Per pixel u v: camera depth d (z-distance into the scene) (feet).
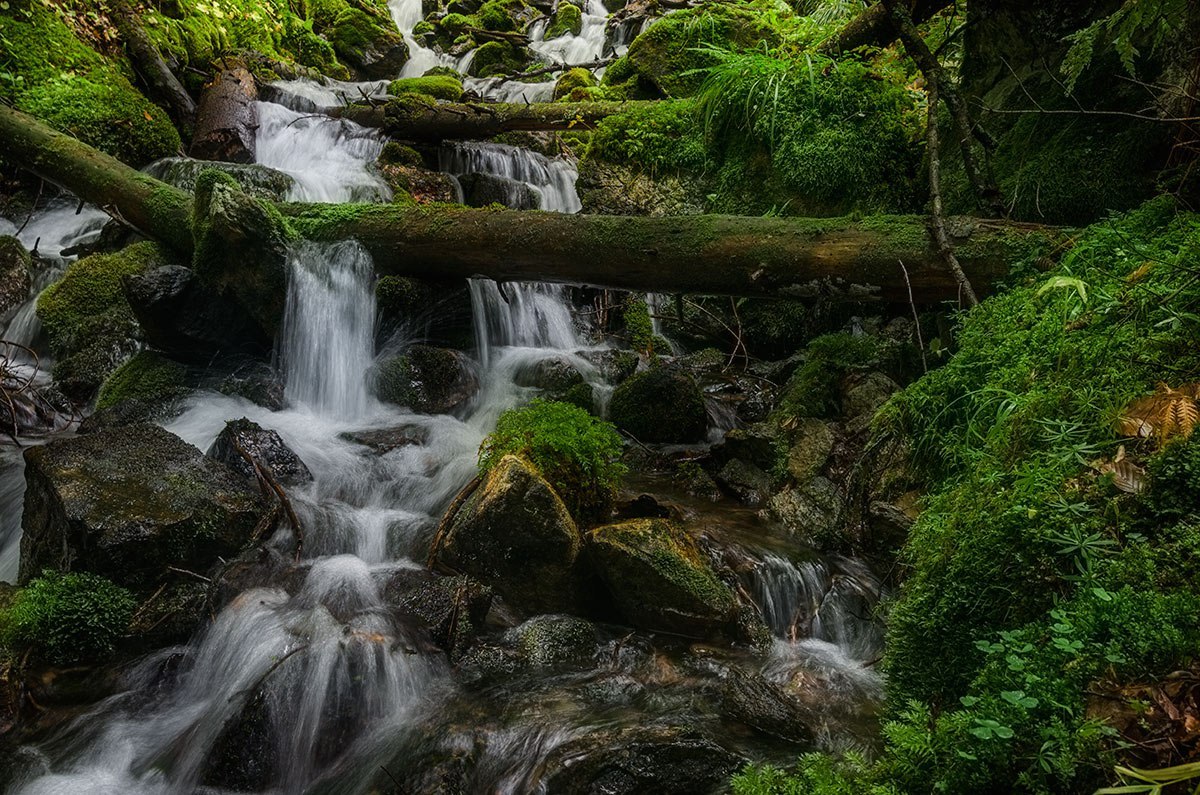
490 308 20.75
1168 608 5.82
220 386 17.81
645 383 17.11
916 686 7.66
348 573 11.82
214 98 28.40
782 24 29.09
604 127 25.26
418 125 28.07
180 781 8.99
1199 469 6.48
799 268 15.44
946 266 14.14
